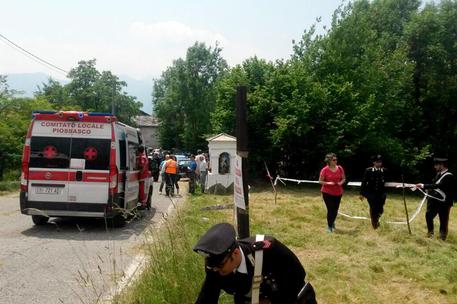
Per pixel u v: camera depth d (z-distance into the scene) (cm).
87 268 738
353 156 3016
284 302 289
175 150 7488
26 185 1090
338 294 628
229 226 271
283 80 2877
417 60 3462
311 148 2891
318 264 793
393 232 1090
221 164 2269
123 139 1187
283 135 2734
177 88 7081
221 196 2120
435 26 3362
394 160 2967
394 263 805
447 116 3347
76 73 6550
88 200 1088
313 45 3155
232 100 2969
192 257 579
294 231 1103
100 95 6538
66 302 571
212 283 284
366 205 1802
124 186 1176
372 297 623
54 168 1093
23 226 1134
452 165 3316
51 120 1105
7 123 2534
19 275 692
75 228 1132
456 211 1909
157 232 689
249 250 282
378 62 3119
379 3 4134
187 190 2434
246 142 563
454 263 804
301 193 2347
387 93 3103
